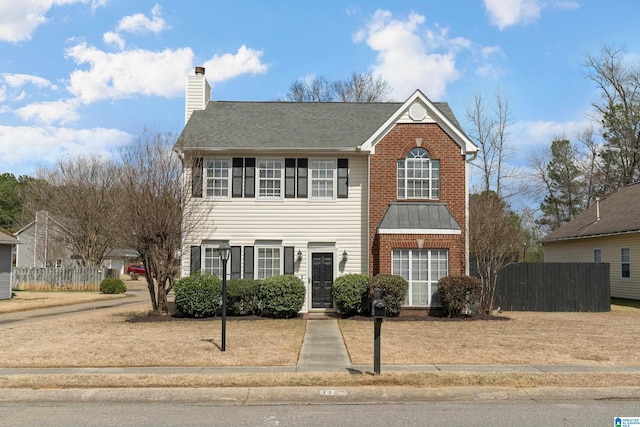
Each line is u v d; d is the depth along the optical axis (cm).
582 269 2125
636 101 4284
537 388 872
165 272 1791
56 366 1027
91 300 2811
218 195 1980
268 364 1039
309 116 2217
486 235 1911
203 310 1758
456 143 1945
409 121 1952
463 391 859
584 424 709
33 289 3622
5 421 726
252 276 1958
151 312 1828
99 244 3884
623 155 4350
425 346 1234
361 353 1146
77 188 3838
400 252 1856
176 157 1770
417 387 873
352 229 1975
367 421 721
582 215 3575
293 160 1989
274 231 1969
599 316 1922
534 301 2111
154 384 890
